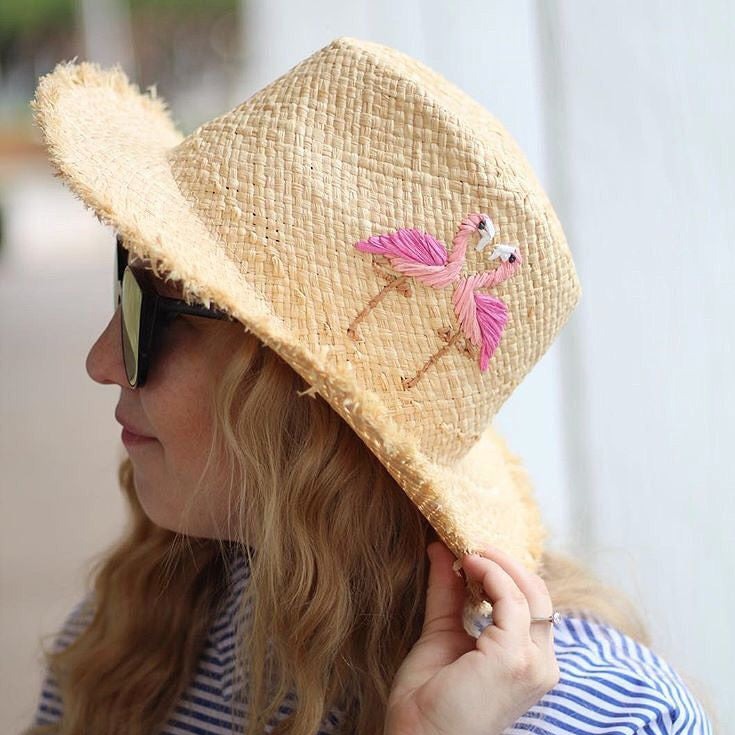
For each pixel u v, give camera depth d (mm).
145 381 1138
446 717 976
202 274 979
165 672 1371
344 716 1174
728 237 1392
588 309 1558
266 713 1148
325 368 976
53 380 6109
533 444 1840
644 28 1436
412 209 1053
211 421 1138
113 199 1029
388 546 1151
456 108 1109
